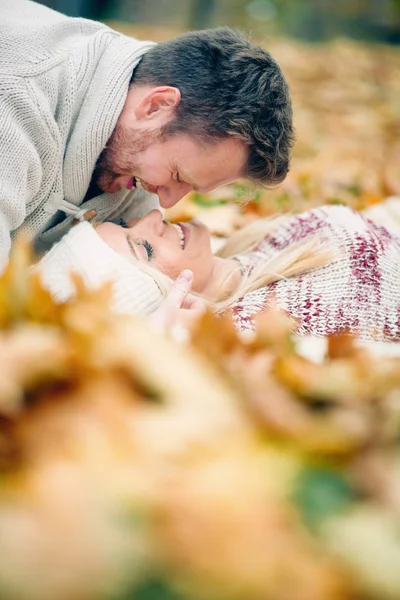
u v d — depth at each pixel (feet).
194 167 5.80
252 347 2.90
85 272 5.66
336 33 29.91
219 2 30.25
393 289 5.93
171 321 4.17
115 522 1.91
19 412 2.27
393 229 7.70
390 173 11.60
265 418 2.24
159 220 6.16
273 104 5.77
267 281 6.09
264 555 1.86
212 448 2.12
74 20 6.14
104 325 2.56
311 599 1.80
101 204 6.49
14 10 6.04
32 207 6.05
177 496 1.97
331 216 6.63
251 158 5.86
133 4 27.43
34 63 5.54
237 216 9.08
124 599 1.79
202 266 6.24
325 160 12.25
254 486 2.00
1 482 2.09
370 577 1.83
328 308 5.75
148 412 2.25
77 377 2.38
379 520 1.98
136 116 5.75
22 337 2.46
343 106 16.49
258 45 6.00
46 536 1.86
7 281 2.71
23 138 5.43
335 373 2.61
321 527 1.96
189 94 5.62
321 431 2.20
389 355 4.85
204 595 1.79
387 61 22.17
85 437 2.16
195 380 2.34
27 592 1.76
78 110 5.86
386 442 2.28
